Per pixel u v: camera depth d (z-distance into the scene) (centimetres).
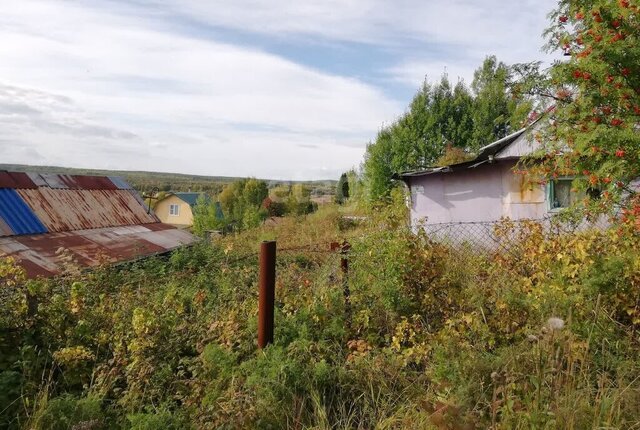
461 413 251
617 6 380
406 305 419
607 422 237
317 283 504
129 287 575
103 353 411
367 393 314
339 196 4266
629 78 393
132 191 1289
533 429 234
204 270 750
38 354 380
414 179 1182
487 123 2244
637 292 353
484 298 396
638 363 301
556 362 265
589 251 389
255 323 390
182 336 410
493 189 1068
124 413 327
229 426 274
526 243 468
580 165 445
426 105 2370
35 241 809
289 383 313
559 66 430
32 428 294
